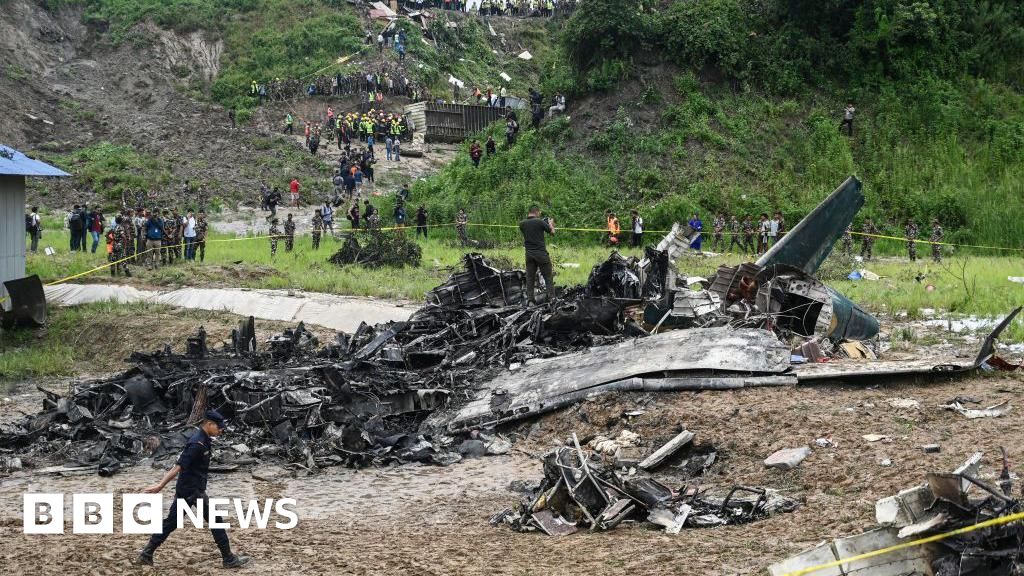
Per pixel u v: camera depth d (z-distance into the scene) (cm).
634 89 4634
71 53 6694
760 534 944
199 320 2584
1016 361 1619
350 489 1286
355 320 2498
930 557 732
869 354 1706
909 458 1100
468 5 7825
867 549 748
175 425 1584
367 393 1603
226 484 1324
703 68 4712
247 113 5956
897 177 4328
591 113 4609
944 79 4797
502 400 1588
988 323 2080
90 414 1625
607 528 1016
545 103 4853
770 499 1052
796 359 1581
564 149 4500
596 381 1534
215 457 1427
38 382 2234
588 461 1197
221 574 925
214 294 2814
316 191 4969
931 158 4422
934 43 4819
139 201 4591
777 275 1784
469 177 4447
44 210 4606
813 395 1399
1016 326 1966
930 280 2855
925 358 1645
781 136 4512
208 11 7075
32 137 5547
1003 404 1283
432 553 962
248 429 1534
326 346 1959
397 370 1762
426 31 7094
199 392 1593
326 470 1390
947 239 4100
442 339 1889
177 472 953
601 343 1780
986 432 1170
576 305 1834
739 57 4709
